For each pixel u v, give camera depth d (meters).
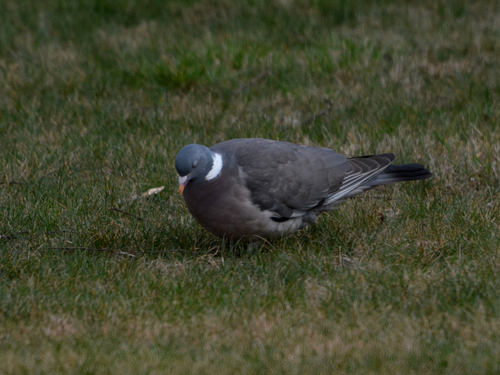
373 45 16.31
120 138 13.13
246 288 8.32
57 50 17.69
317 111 14.21
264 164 9.06
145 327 7.47
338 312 7.76
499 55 16.11
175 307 7.90
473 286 8.02
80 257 8.99
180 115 14.16
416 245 9.35
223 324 7.55
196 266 8.94
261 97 15.00
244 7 20.34
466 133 12.59
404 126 13.20
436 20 18.62
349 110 14.05
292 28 18.47
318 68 15.66
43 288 8.19
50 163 12.11
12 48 17.77
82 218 10.11
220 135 13.25
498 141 12.14
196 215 9.09
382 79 15.07
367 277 8.36
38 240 9.50
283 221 9.34
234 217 8.94
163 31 18.83
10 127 13.62
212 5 20.69
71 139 13.02
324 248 9.39
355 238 9.61
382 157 10.03
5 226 9.77
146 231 9.90
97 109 14.45
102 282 8.45
